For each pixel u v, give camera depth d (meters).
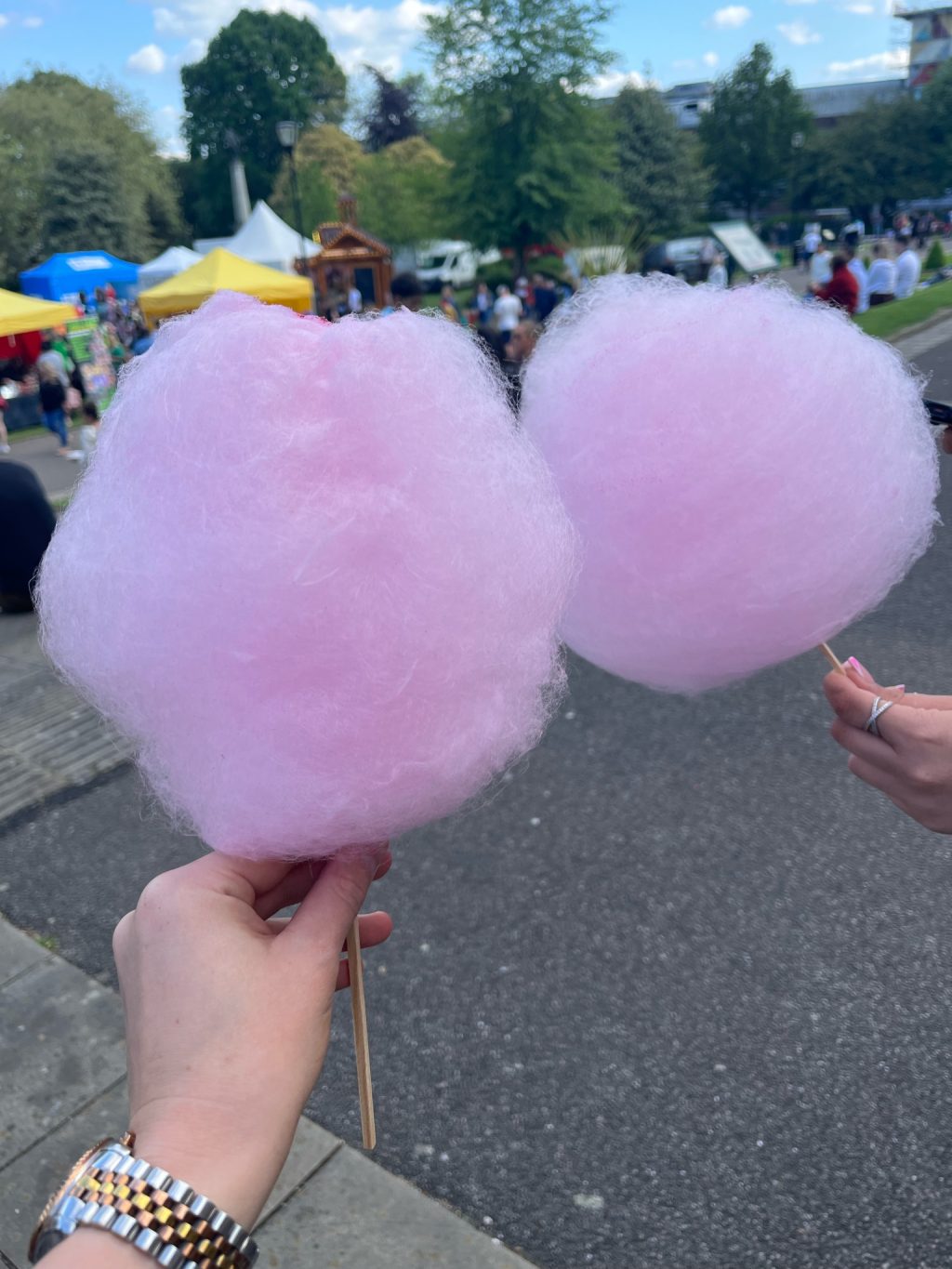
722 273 17.95
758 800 3.44
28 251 33.78
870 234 51.44
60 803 3.91
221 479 0.84
